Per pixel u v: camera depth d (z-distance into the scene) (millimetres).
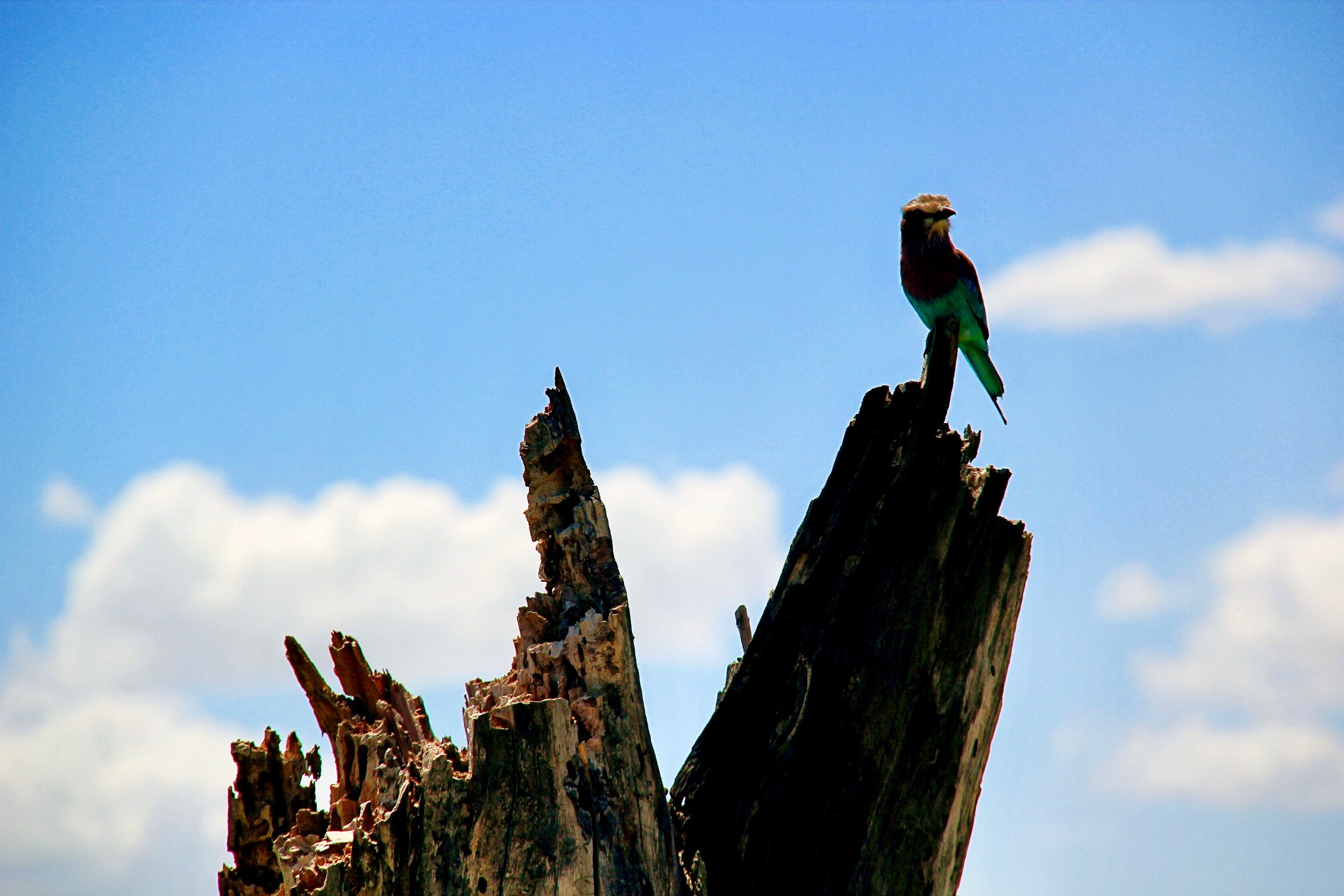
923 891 15516
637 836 14297
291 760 17156
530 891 13750
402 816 13797
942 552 16250
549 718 14000
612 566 15336
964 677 16000
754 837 15664
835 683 16016
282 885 16406
